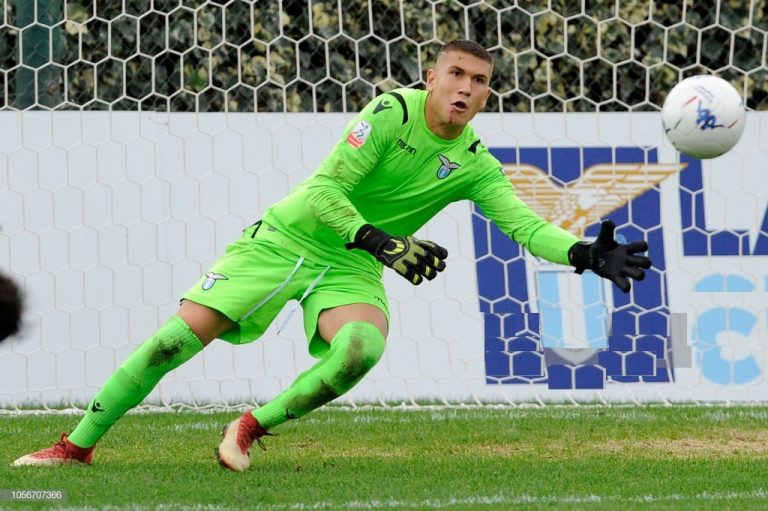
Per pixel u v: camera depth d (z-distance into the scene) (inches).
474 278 1208.8
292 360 1197.1
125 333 1192.8
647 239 1221.7
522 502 672.4
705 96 753.6
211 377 1191.6
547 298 1208.2
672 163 1226.6
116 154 1201.4
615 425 1019.9
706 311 1214.9
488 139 1222.9
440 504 662.5
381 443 935.0
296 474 764.0
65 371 1186.0
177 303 1197.7
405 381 1201.4
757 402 1204.5
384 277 1202.6
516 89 1253.1
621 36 1514.5
